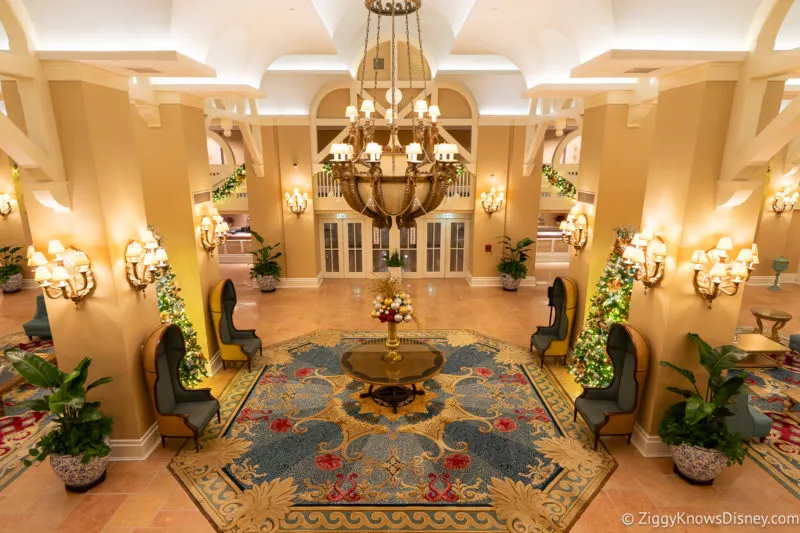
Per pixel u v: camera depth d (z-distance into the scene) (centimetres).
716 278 470
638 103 654
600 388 597
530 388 718
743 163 454
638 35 467
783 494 484
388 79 1133
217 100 942
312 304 1142
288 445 572
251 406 665
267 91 1130
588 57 529
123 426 538
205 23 502
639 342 535
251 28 582
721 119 469
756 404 675
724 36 451
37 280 457
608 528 439
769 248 1271
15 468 529
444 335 938
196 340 708
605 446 568
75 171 473
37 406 470
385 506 471
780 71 407
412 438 586
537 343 796
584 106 764
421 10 765
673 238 508
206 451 560
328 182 1279
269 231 1253
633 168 711
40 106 444
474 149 1220
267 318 1045
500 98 1177
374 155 431
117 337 512
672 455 545
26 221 1256
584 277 768
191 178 712
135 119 679
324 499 481
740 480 507
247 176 1213
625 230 661
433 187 441
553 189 1388
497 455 552
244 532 437
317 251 1350
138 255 511
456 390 711
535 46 641
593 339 683
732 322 516
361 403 672
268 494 488
